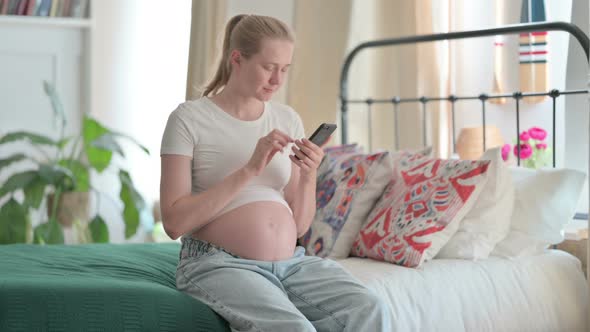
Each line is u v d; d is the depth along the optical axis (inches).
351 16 153.8
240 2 143.9
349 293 76.4
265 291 73.8
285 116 88.4
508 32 119.8
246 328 72.5
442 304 91.0
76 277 82.8
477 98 130.1
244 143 82.9
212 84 88.2
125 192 164.6
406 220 100.1
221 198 77.1
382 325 74.8
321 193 113.0
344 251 105.8
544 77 130.5
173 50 188.5
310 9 151.3
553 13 129.5
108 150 167.6
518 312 97.0
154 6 188.7
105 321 70.0
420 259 95.3
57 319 69.1
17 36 181.0
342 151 125.1
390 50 151.3
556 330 100.1
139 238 189.6
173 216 77.8
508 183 105.3
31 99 183.2
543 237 106.6
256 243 79.3
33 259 95.2
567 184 106.4
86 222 171.8
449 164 104.3
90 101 183.5
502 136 137.6
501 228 104.0
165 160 81.0
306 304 78.2
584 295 105.3
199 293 77.1
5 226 153.5
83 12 184.2
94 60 183.3
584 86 125.5
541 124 132.0
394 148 152.2
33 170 161.0
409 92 147.6
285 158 85.7
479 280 96.5
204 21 136.3
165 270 92.8
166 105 189.6
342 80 145.6
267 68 81.1
